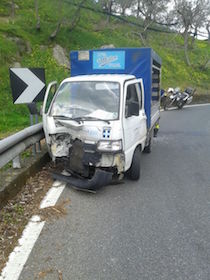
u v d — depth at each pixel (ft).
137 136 18.51
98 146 15.55
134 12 105.70
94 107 17.21
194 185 18.43
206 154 26.91
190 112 62.44
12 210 13.41
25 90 19.20
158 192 16.99
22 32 58.90
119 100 16.99
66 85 18.88
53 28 69.00
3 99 36.81
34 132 18.15
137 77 22.65
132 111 16.92
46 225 12.50
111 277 9.47
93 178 15.65
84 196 15.74
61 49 62.39
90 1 100.73
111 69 23.04
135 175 18.43
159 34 126.72
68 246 11.05
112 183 18.12
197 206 15.20
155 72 28.78
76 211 13.97
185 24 111.45
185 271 9.88
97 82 18.33
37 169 18.39
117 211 14.21
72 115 17.17
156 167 22.39
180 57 117.08
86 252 10.73
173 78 95.76
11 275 9.39
